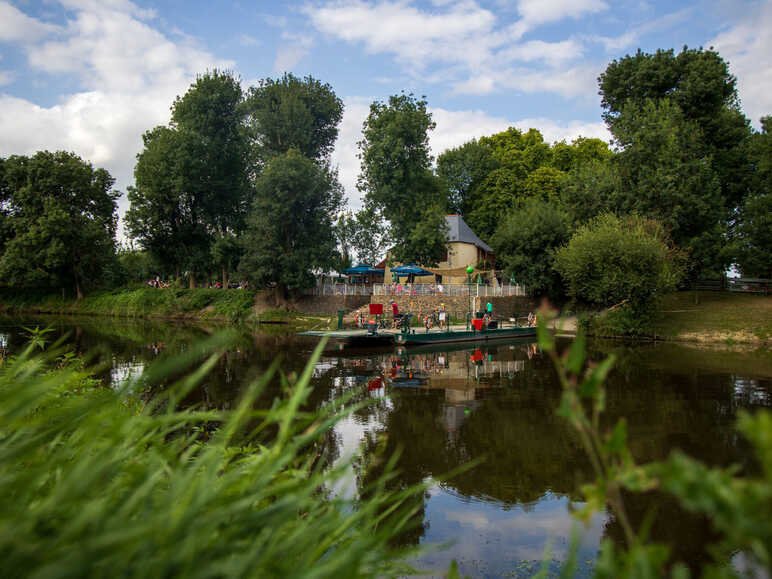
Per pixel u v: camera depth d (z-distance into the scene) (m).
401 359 17.12
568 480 5.84
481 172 50.88
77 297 43.81
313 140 42.41
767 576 0.32
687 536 4.33
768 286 29.03
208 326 31.39
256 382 0.84
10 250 38.16
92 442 0.69
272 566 0.68
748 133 31.11
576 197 30.56
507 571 3.93
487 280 39.66
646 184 27.16
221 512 0.64
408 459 6.44
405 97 38.22
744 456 6.55
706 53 30.66
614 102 33.88
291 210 35.03
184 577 0.53
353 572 0.78
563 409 0.58
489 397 10.49
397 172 36.59
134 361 13.56
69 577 0.42
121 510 0.57
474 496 5.41
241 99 41.00
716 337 21.95
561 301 34.03
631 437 7.48
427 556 4.18
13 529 0.46
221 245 36.38
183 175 36.72
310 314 36.88
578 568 3.97
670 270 23.00
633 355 17.47
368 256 53.19
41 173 39.38
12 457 0.61
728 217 31.95
